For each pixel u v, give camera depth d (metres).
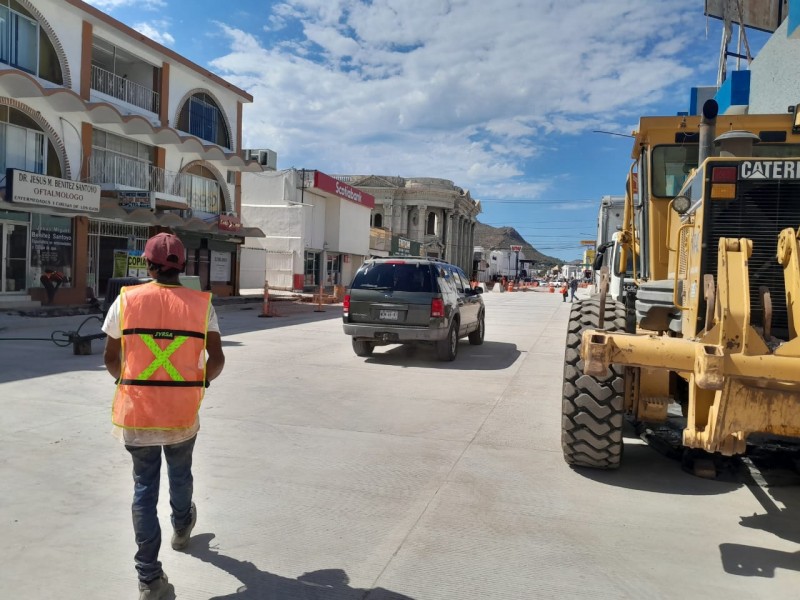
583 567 3.31
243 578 3.14
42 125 17.62
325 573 3.21
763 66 10.87
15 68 16.70
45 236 18.11
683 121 5.75
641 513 4.04
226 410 6.58
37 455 4.90
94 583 3.06
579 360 4.70
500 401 7.36
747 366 3.27
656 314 5.05
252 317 18.50
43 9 17.50
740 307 3.41
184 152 24.14
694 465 4.80
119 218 20.09
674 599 3.01
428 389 7.98
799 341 3.35
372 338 10.08
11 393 7.03
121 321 3.02
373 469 4.80
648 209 5.97
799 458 5.09
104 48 20.66
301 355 10.72
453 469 4.84
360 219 43.34
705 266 4.00
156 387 2.96
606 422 4.61
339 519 3.86
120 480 4.41
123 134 20.95
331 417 6.39
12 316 15.48
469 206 82.62
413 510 4.02
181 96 23.94
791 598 3.03
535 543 3.58
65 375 8.13
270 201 34.38
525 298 38.94
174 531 3.40
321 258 38.59
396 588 3.08
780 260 3.71
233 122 27.38
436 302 9.85
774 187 3.91
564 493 4.38
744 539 3.68
